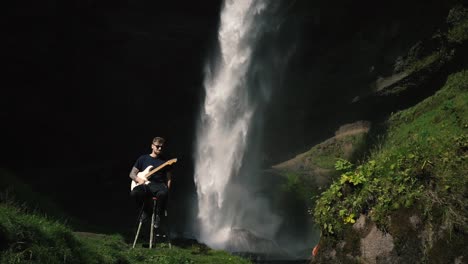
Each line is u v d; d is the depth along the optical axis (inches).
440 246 144.8
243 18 1400.1
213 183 1352.1
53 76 1234.6
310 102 1339.8
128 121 1354.6
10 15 1143.6
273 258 833.5
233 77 1405.0
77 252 161.0
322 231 178.4
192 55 1387.8
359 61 1231.5
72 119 1285.7
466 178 150.7
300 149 1370.6
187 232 1119.6
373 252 158.6
